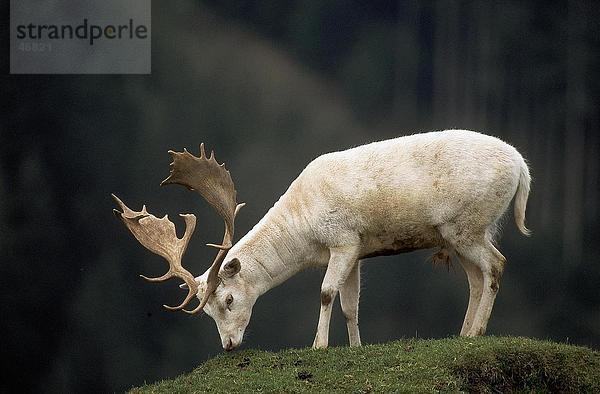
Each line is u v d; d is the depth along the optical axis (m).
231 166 38.50
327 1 44.34
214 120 39.94
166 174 37.38
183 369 32.75
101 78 38.16
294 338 31.77
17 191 35.47
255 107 41.16
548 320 36.47
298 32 43.78
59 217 35.50
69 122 37.06
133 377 32.88
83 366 33.28
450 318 33.81
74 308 34.19
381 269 34.25
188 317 33.72
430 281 34.19
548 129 42.66
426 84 43.69
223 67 41.50
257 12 43.59
